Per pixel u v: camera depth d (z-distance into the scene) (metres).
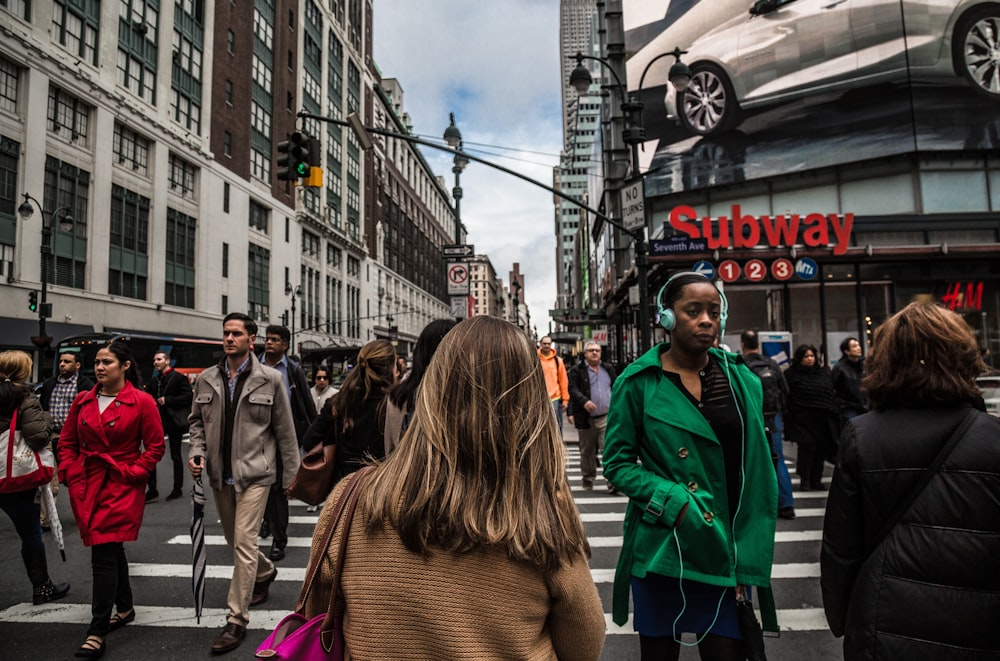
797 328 19.16
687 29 26.59
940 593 1.63
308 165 11.95
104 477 3.78
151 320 30.64
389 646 1.06
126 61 29.50
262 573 4.46
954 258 19.19
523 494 1.12
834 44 23.62
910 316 1.86
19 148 23.91
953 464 1.69
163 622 4.10
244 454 4.03
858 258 18.77
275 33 45.28
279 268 44.88
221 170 37.34
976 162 22.36
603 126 39.88
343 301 58.44
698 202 26.27
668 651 2.42
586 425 8.39
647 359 2.59
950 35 22.39
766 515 2.34
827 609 1.95
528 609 1.08
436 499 1.07
